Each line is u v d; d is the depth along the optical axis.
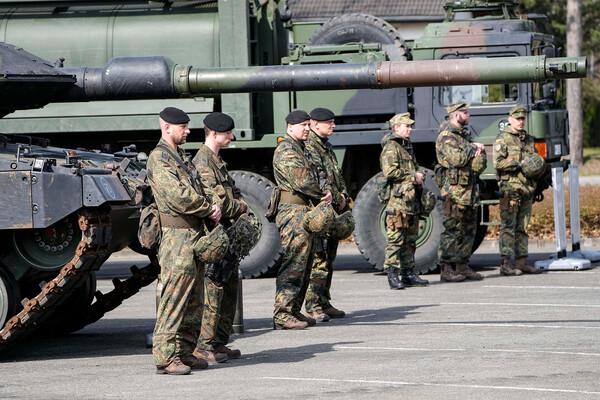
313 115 28.41
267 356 23.75
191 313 22.22
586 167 84.06
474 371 21.39
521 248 36.56
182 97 26.11
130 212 25.31
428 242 37.22
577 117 88.25
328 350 24.20
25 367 23.58
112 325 29.89
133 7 40.38
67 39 39.84
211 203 22.05
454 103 37.94
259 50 40.91
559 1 104.50
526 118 37.66
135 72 25.42
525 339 24.83
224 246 21.70
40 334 28.31
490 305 30.05
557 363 22.02
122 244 26.36
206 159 24.02
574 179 39.47
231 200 23.75
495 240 45.69
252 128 38.66
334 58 38.50
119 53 39.66
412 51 38.84
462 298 31.52
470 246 35.44
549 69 24.23
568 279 34.97
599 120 116.31
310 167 27.02
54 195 22.98
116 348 26.03
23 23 40.16
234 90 25.44
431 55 38.53
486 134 38.00
